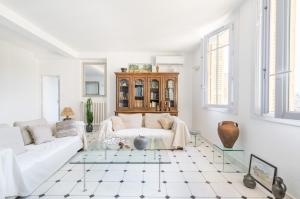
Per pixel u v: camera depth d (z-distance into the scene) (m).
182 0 2.43
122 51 5.18
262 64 2.20
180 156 3.13
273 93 2.10
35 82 5.32
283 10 1.77
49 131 2.88
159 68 5.25
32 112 5.17
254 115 2.31
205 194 1.96
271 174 1.95
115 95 5.27
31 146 2.55
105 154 2.54
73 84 5.52
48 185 2.14
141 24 3.23
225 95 3.23
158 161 2.29
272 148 2.00
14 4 2.49
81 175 2.41
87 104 5.25
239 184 2.17
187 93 5.29
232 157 2.86
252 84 2.37
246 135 2.53
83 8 2.63
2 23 2.79
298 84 1.72
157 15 2.86
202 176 2.38
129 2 2.46
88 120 5.16
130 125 3.84
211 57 3.70
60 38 3.99
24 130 2.68
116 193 1.98
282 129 1.86
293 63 1.76
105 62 5.59
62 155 2.60
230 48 2.88
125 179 2.30
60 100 5.53
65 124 3.17
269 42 2.12
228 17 2.95
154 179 2.30
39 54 5.14
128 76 4.92
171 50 5.04
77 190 2.04
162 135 3.44
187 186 2.13
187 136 3.44
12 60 4.40
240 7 2.65
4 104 4.19
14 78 4.48
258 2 2.25
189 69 5.27
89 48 4.86
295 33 1.75
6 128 2.28
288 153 1.78
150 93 4.97
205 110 4.07
